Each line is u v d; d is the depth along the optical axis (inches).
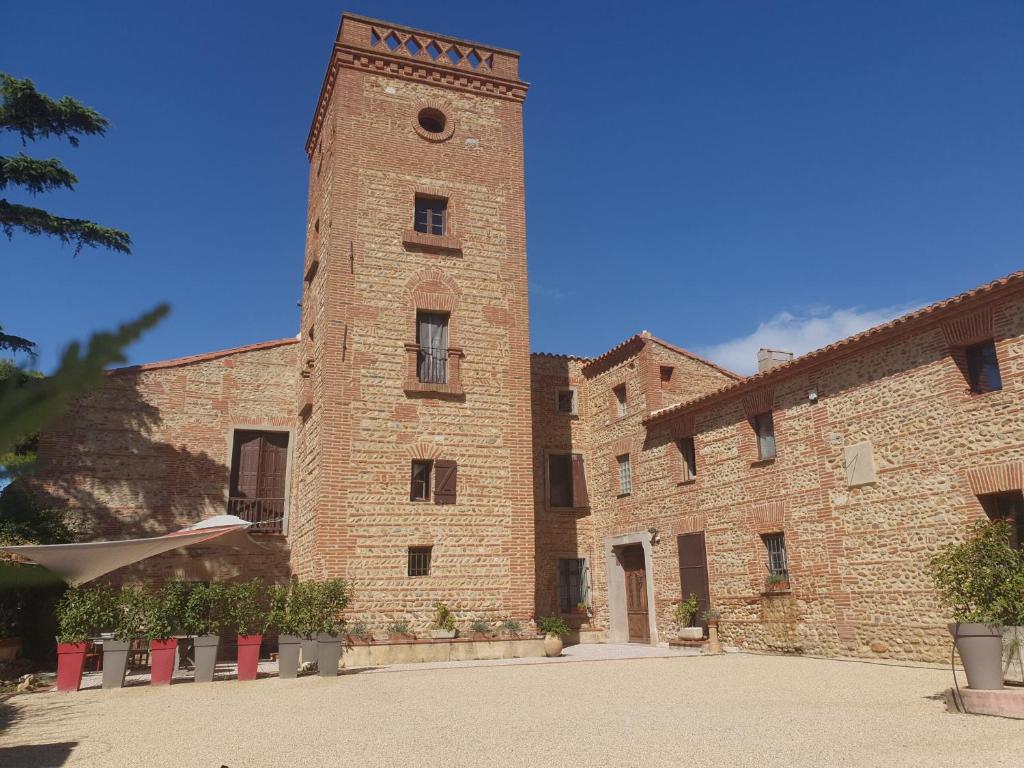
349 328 748.0
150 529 791.7
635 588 905.5
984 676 363.3
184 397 837.2
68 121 749.3
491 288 816.9
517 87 889.5
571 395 1026.7
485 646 689.6
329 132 848.3
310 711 415.8
